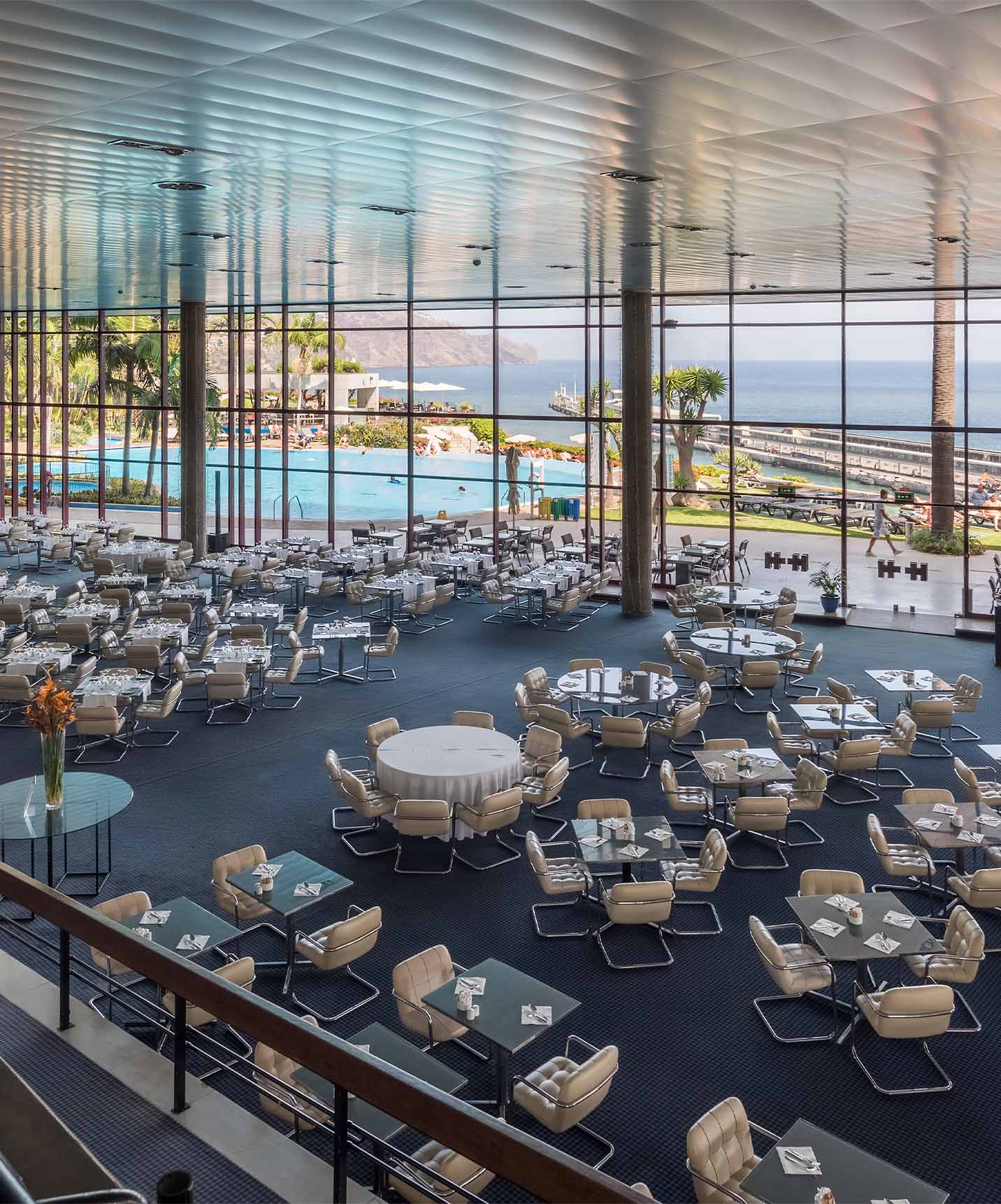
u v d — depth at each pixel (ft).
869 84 23.27
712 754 35.65
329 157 30.76
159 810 36.81
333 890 26.40
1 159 31.24
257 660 48.67
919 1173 19.92
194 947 23.38
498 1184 19.35
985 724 47.37
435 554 75.82
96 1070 15.44
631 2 18.54
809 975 24.32
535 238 46.32
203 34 20.49
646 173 32.73
